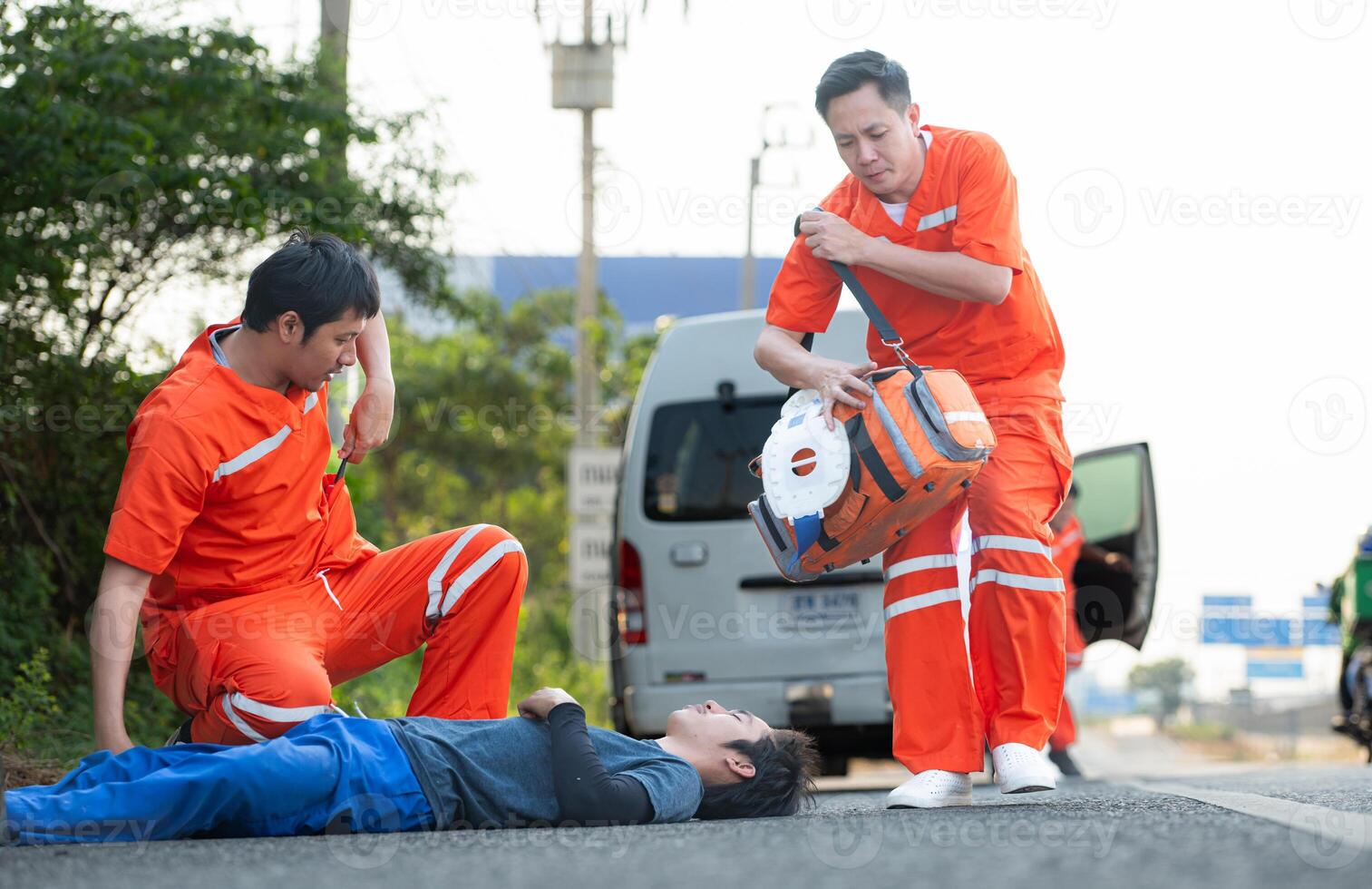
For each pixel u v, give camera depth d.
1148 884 2.73
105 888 2.96
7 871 3.29
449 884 2.96
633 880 2.96
